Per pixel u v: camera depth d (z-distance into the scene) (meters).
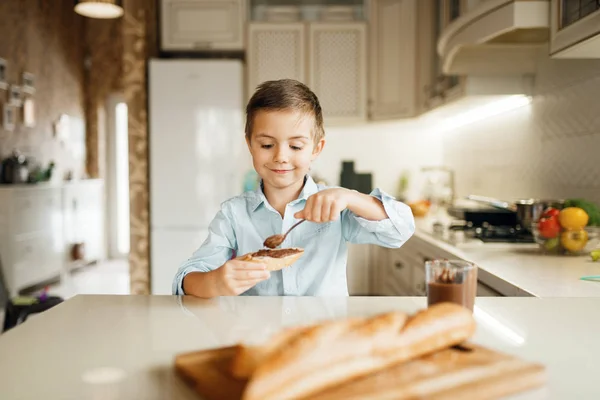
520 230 2.13
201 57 3.88
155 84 3.46
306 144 1.05
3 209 4.30
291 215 1.15
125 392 0.51
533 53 2.26
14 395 0.51
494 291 1.41
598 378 0.55
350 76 3.66
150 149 3.51
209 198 3.48
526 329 0.73
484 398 0.48
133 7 3.48
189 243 3.49
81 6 3.28
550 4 1.60
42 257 4.80
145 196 3.54
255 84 3.66
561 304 0.89
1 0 4.67
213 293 0.88
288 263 0.91
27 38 5.12
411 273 2.48
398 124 3.75
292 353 0.47
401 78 3.42
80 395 0.50
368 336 0.52
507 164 2.65
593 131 1.81
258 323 0.75
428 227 2.69
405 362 0.53
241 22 3.63
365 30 3.64
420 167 3.96
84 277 5.39
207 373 0.52
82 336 0.69
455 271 0.76
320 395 0.45
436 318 0.57
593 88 1.80
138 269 3.54
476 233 2.18
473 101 2.47
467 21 1.87
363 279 3.41
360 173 3.87
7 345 0.66
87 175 6.42
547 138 2.18
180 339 0.68
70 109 6.01
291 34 3.66
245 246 1.19
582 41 1.38
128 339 0.68
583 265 1.54
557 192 2.09
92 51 6.41
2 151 4.68
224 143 3.48
